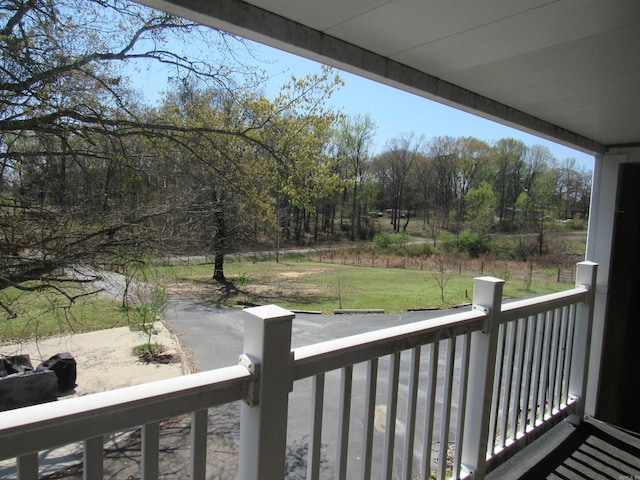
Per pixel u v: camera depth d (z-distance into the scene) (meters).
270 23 1.34
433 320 1.48
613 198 3.11
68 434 0.67
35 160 4.79
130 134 5.23
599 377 3.08
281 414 0.94
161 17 5.13
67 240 4.88
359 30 1.46
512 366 1.97
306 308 12.73
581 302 2.52
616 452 2.23
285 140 8.20
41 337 7.99
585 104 2.25
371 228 33.62
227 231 8.96
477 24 1.40
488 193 28.97
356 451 4.10
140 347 8.20
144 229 5.27
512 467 2.07
